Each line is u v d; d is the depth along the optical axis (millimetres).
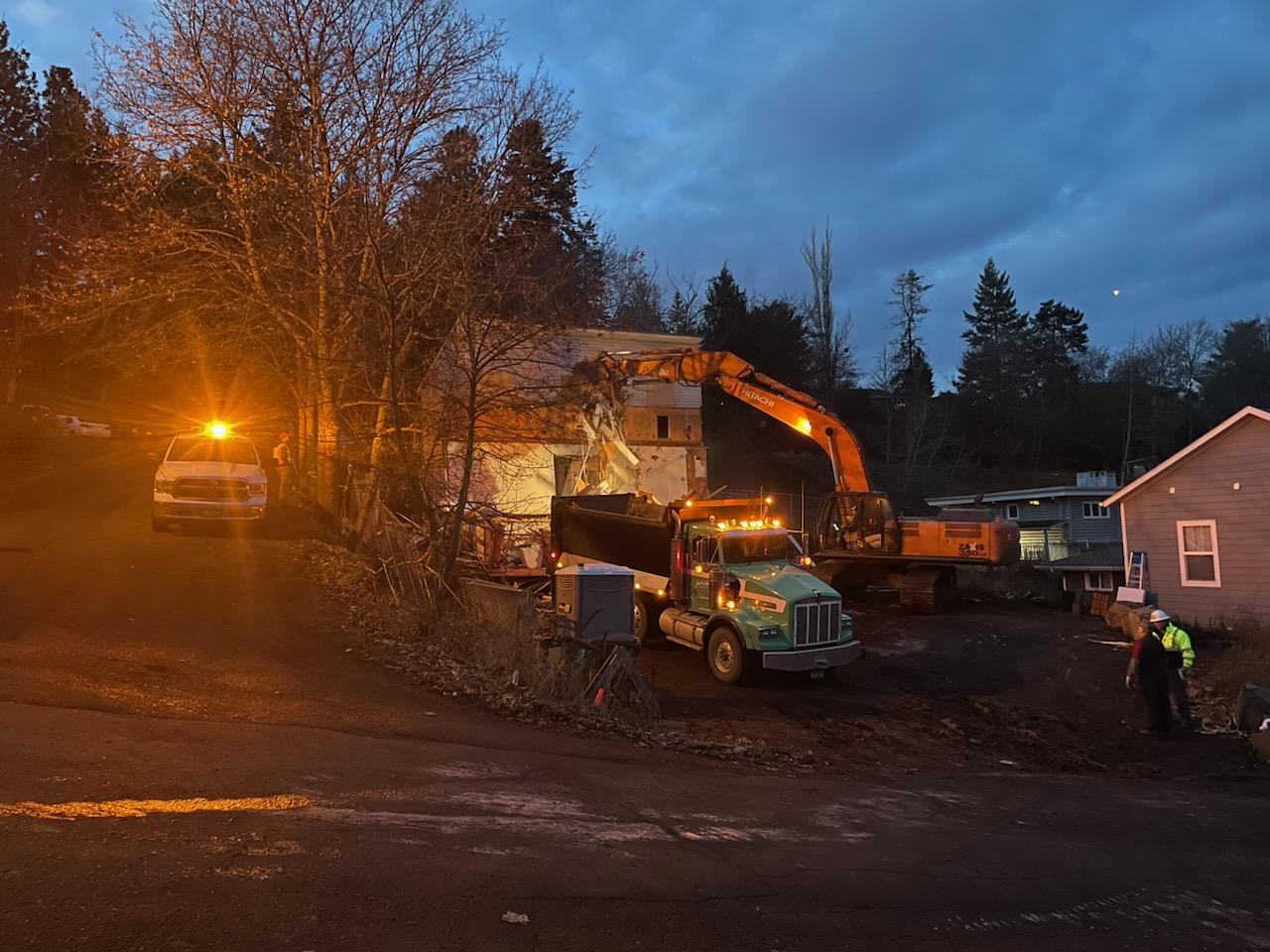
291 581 14672
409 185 17688
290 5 18141
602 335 26297
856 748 11750
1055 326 95750
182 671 9312
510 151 16734
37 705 7469
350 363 18422
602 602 13594
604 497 20641
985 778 10398
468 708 9773
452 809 5969
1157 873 6453
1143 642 13836
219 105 18531
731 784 8078
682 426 30750
